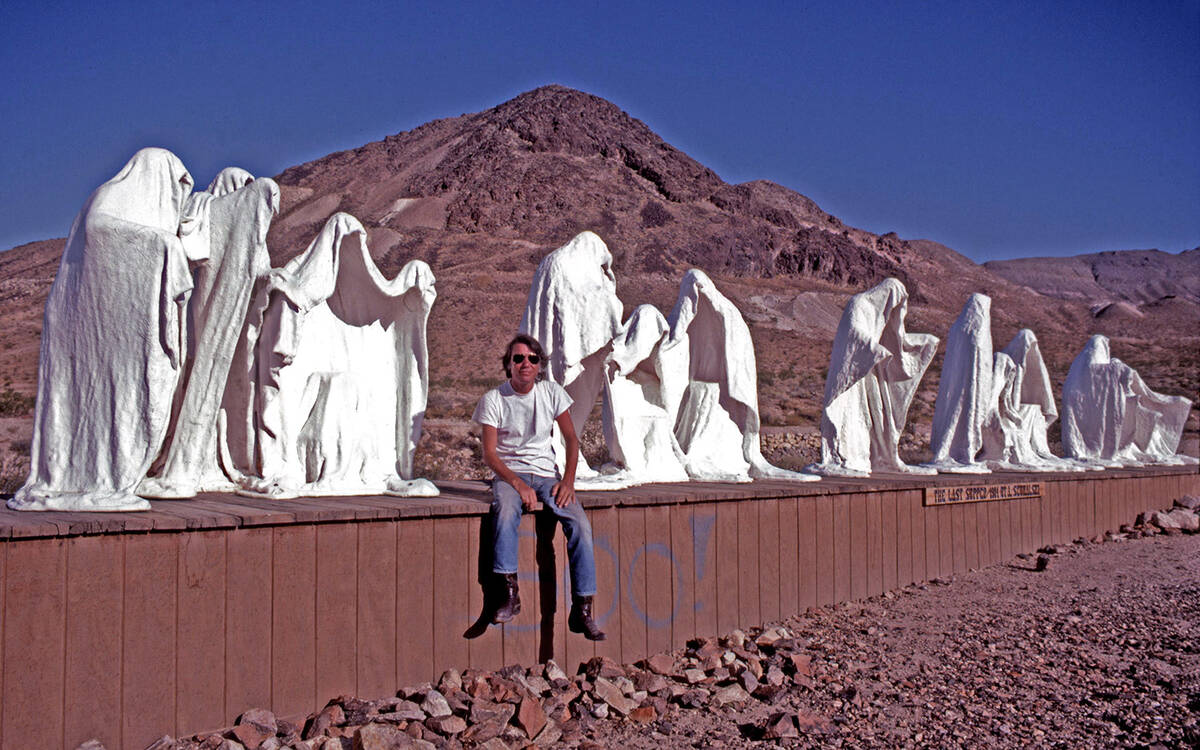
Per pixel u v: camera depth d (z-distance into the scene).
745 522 8.78
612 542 7.61
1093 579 11.47
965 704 6.89
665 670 7.40
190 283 6.45
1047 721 6.54
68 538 5.11
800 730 6.27
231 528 5.68
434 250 111.38
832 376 12.27
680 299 10.85
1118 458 17.89
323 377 8.04
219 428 7.77
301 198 153.25
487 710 6.02
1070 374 18.39
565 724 6.18
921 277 144.38
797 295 108.25
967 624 9.21
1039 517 13.44
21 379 50.25
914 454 27.61
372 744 5.32
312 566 6.01
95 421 6.37
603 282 9.58
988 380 14.28
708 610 8.34
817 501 9.62
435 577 6.57
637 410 10.25
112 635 5.23
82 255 6.48
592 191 137.00
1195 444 30.20
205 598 5.57
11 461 21.02
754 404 11.16
